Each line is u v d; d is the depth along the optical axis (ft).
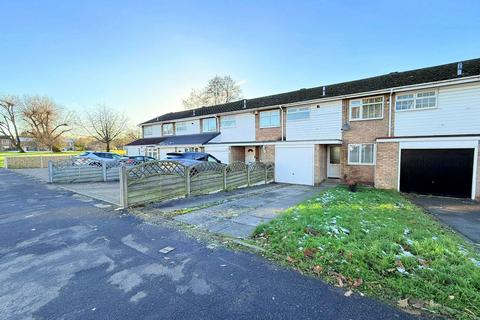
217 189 34.50
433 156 32.96
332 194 30.55
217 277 10.39
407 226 16.28
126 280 10.19
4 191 33.47
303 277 10.23
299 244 12.99
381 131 41.09
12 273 10.77
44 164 85.92
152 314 7.99
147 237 15.42
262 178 45.57
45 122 132.05
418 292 8.64
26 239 15.06
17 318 7.79
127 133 137.28
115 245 14.11
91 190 34.63
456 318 7.45
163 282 10.02
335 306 8.23
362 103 43.01
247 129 59.11
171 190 27.73
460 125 34.71
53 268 11.27
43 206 24.06
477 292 8.40
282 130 52.49
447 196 31.99
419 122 37.65
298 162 45.80
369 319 7.54
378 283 9.37
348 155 44.65
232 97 124.57
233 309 8.21
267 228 15.90
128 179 23.38
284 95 60.80
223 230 16.74
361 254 11.19
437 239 13.69
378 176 37.06
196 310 8.19
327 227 15.23
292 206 24.52
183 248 13.61
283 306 8.32
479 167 29.91
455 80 33.68
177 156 44.88
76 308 8.30
